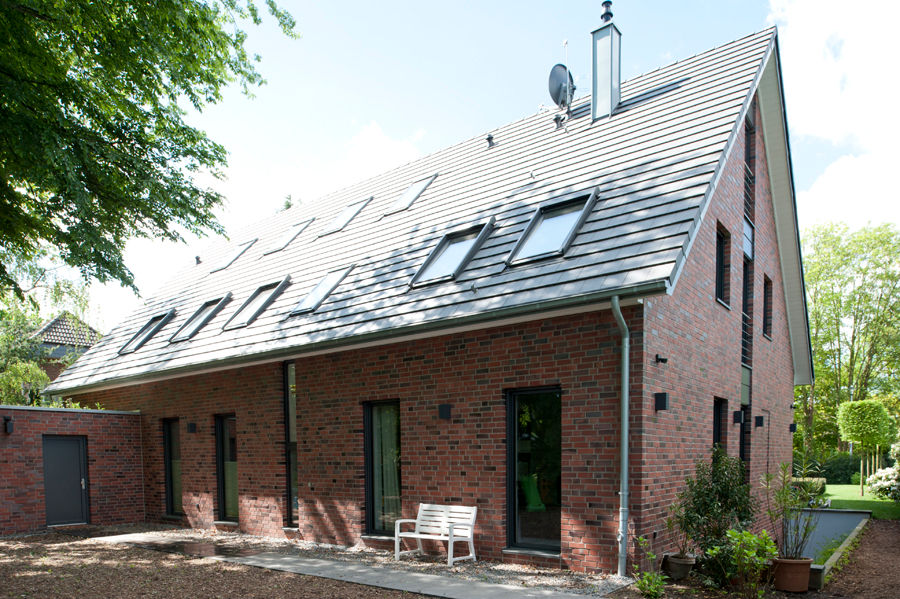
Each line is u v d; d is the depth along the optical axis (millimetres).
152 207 8938
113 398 14992
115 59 7742
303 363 10438
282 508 10703
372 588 6598
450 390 8391
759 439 11547
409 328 8031
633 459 6695
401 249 10625
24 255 10172
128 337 15516
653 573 6168
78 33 7473
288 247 14602
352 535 9469
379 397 9281
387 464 9383
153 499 13633
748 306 11430
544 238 8180
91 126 8148
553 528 7473
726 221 9758
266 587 6734
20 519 11906
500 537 7707
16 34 6879
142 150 8570
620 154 9133
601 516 6871
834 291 32781
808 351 15094
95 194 8398
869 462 23656
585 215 8016
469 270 8547
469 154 13078
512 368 7758
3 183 7832
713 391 8984
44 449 12648
